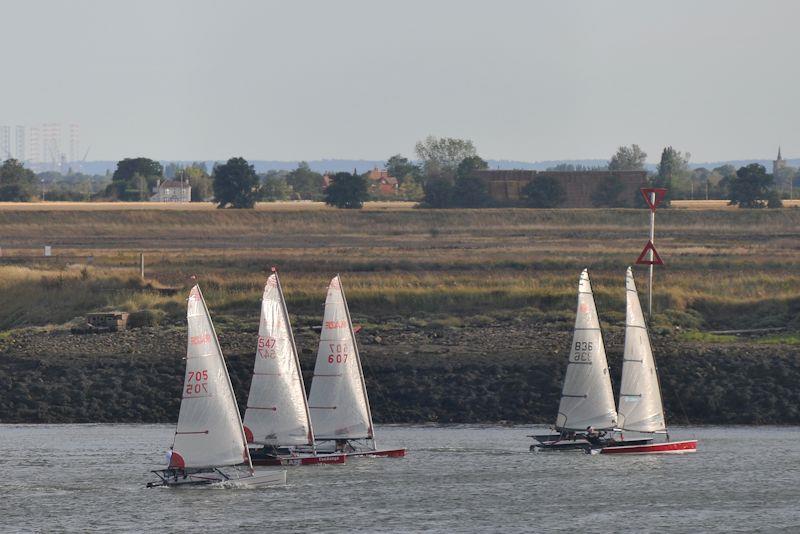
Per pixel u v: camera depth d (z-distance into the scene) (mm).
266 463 172125
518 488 158875
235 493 156750
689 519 143000
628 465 172875
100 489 158500
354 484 161375
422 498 153250
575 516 144500
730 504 150000
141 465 172875
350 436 175500
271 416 165000
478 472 168125
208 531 138125
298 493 156000
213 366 152625
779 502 150625
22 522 141750
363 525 140625
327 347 175250
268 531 138250
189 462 153000
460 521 141750
